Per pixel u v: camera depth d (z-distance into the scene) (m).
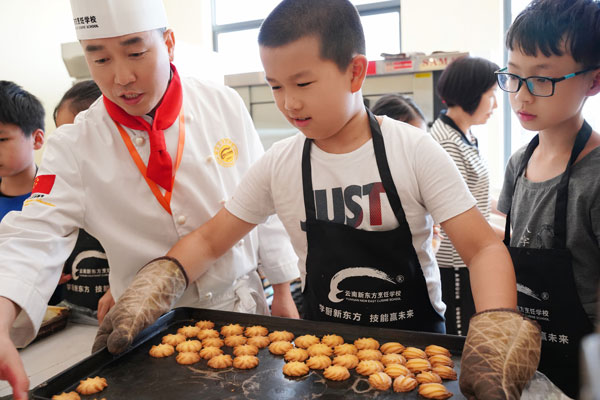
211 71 3.51
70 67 2.82
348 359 0.92
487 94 2.06
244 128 1.37
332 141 1.03
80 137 1.17
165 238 1.23
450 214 0.94
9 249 0.99
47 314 1.41
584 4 0.94
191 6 4.55
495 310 0.80
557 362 1.05
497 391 0.68
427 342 0.96
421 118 1.95
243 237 1.24
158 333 1.08
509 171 1.30
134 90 1.05
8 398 0.95
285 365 0.92
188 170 1.23
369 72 2.76
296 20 0.84
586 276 1.02
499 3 3.57
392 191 0.99
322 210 1.04
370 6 4.10
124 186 1.18
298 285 2.30
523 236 1.13
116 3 0.96
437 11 3.74
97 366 0.93
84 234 1.46
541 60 0.97
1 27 3.19
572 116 1.01
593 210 0.99
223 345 1.03
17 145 1.66
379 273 1.00
